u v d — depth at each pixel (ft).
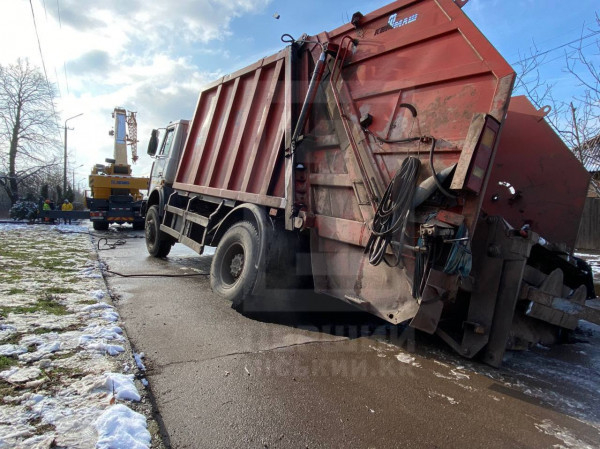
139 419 7.35
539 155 14.44
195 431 7.50
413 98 11.18
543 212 14.38
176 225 23.97
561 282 11.75
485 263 11.12
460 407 8.82
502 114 9.41
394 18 12.07
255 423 7.83
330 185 13.25
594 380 10.61
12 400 7.70
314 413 8.29
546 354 12.65
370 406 8.68
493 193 13.89
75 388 8.29
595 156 21.31
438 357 11.61
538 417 8.55
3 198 111.34
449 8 10.78
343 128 12.96
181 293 17.83
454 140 9.99
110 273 22.08
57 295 15.46
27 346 10.29
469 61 10.17
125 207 55.72
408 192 10.36
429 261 9.91
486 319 10.98
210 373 9.94
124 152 62.64
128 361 9.85
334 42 13.98
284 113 15.26
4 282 17.33
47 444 6.40
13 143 104.53
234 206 17.92
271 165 15.62
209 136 21.42
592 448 7.47
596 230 44.16
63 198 90.63
